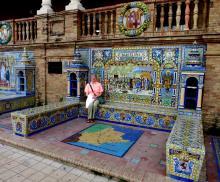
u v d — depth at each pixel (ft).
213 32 17.21
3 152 14.76
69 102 23.30
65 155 13.51
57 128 19.38
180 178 10.74
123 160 13.03
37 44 27.14
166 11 22.11
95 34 23.75
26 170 12.30
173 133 12.67
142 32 20.58
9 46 29.91
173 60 19.71
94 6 35.09
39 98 28.60
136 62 21.53
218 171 12.23
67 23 24.81
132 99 22.29
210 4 17.16
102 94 23.93
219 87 17.63
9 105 25.12
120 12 21.40
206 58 17.81
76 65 22.91
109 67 23.17
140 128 19.80
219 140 17.16
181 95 17.99
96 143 15.81
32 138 16.49
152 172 11.56
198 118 16.90
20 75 28.22
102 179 11.55
